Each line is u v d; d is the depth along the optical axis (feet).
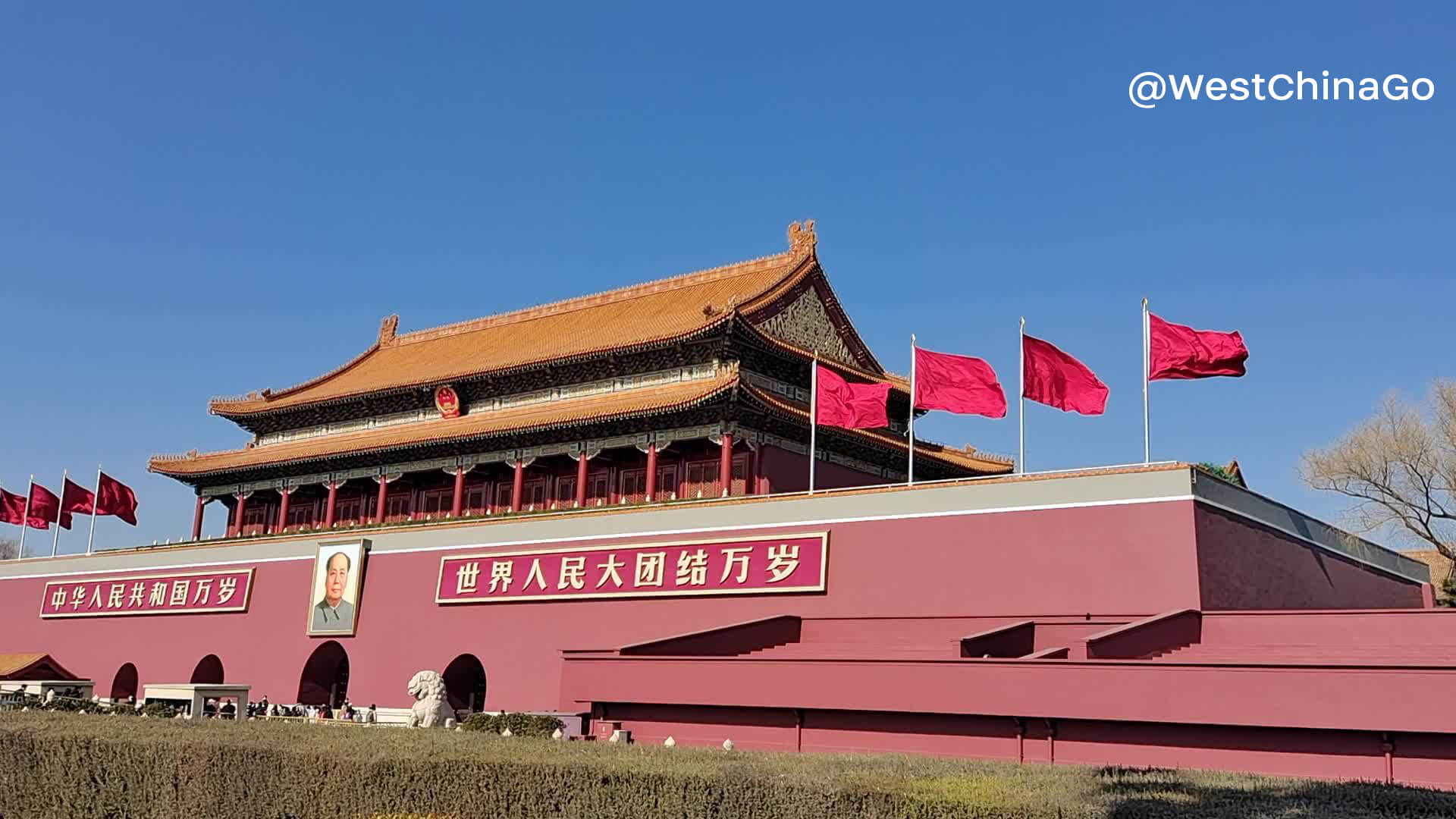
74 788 76.33
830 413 173.88
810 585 153.89
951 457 247.70
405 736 76.23
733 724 121.60
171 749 72.59
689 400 195.21
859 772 58.08
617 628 170.81
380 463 247.29
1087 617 131.85
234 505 285.84
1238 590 136.36
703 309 216.74
